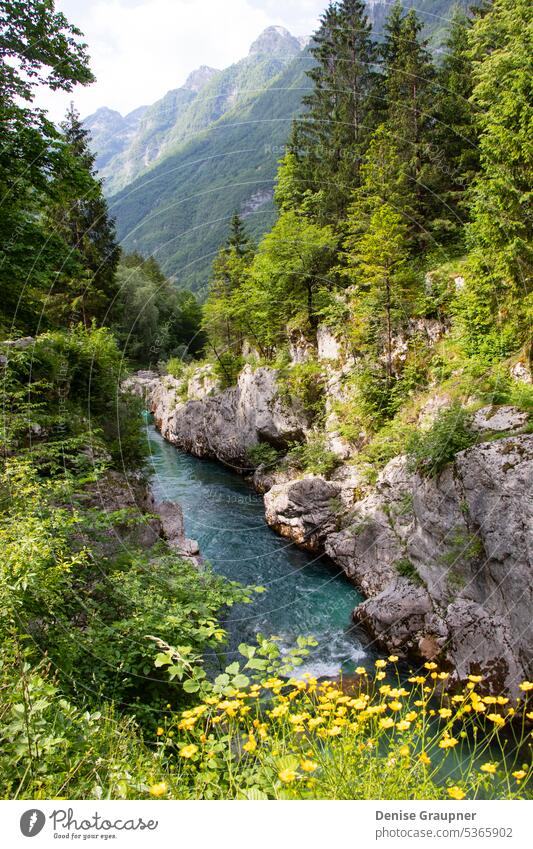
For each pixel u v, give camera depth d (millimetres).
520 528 6988
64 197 10203
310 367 20016
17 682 2469
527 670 6449
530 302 9914
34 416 8273
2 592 3119
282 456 20641
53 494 5898
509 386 10336
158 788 1935
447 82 18094
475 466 8055
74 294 18531
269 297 22156
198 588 5840
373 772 2260
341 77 22344
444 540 8742
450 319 14391
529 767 2506
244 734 2688
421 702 2670
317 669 8320
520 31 10656
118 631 4336
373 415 15562
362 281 16625
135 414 13469
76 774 2271
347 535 12328
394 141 17469
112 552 6754
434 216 17422
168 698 4035
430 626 8164
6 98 8828
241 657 8570
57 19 8898
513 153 9734
